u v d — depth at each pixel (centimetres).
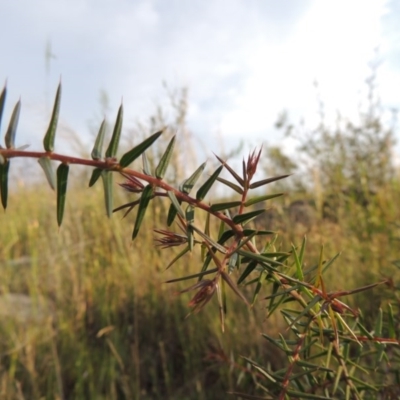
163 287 313
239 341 254
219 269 60
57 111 50
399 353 92
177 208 57
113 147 54
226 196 302
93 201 391
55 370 259
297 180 469
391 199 385
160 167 57
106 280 327
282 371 83
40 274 339
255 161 63
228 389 237
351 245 334
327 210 395
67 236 350
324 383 86
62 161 51
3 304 294
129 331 291
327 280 299
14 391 242
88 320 306
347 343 84
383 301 146
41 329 278
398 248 308
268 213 379
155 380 259
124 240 346
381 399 93
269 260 62
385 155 447
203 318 288
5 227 409
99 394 252
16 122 50
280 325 256
